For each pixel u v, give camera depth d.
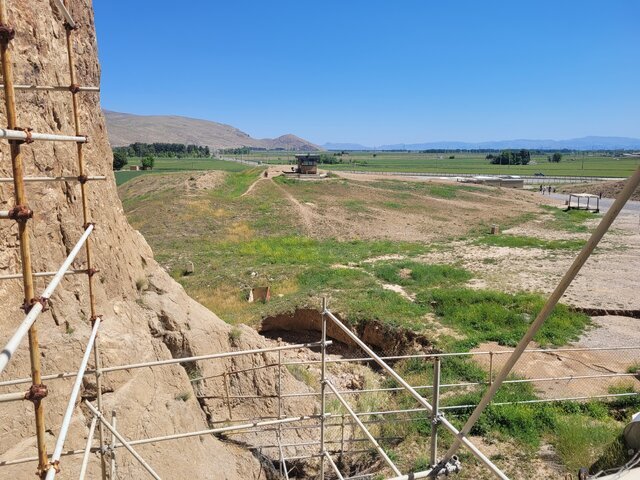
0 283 6.04
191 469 7.22
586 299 18.47
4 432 5.56
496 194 57.50
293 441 8.98
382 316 16.86
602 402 10.37
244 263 26.94
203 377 8.49
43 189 6.94
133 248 10.02
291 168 82.69
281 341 17.16
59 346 6.40
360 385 12.91
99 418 5.42
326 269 24.36
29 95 6.77
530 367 12.55
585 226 38.00
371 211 46.41
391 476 8.26
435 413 4.67
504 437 9.09
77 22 8.45
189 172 68.06
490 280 22.23
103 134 9.52
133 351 7.53
